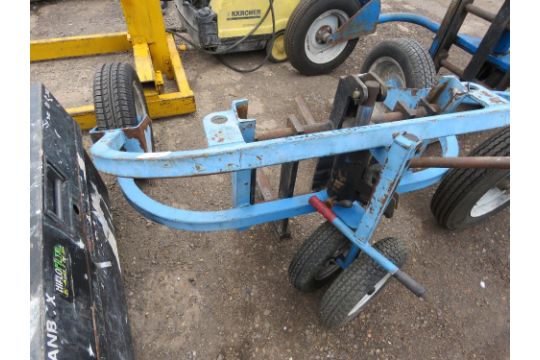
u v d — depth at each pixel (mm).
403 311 1940
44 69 3457
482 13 2725
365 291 1485
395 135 1235
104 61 3617
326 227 1624
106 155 1095
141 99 2311
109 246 1667
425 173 1795
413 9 5305
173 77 3346
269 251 2125
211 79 3498
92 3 4723
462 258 2209
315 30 3316
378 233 2289
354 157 1445
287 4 3338
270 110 3205
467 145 2936
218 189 2453
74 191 1461
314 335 1813
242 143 1119
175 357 1708
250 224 1596
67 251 1198
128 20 2791
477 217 2258
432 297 2014
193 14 3092
